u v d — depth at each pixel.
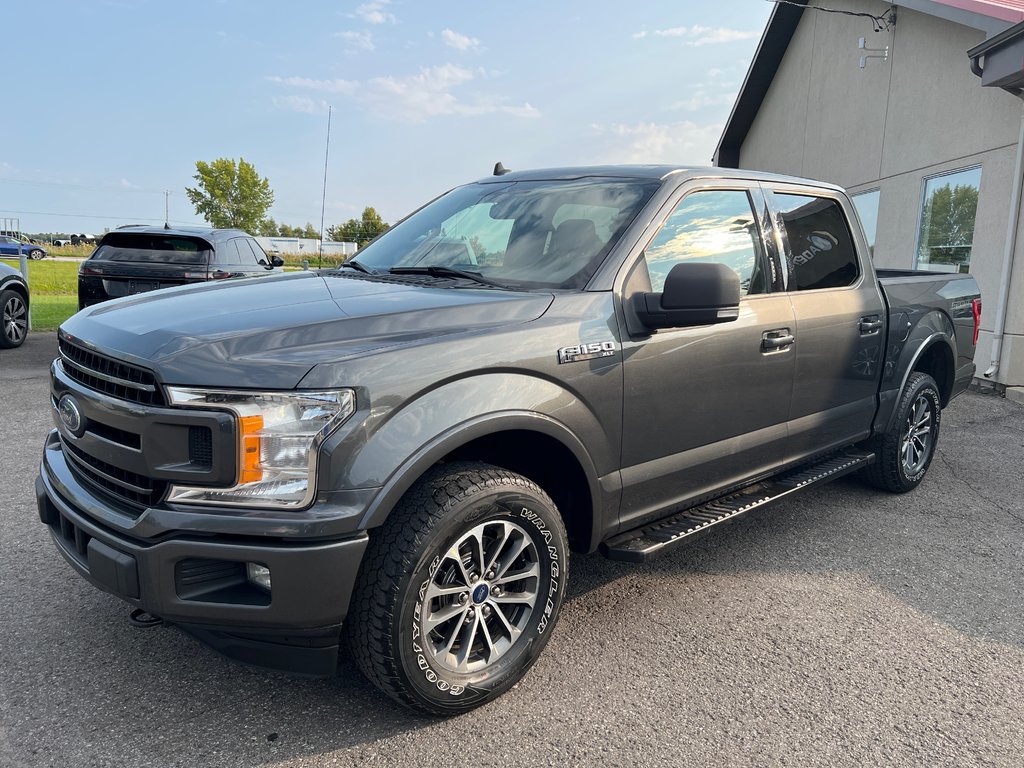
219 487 2.11
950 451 6.02
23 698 2.54
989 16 8.14
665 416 3.03
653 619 3.21
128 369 2.25
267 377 2.11
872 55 11.30
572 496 2.90
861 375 4.24
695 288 2.67
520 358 2.51
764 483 3.86
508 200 3.51
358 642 2.30
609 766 2.29
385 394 2.21
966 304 5.22
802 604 3.37
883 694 2.69
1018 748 2.41
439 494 2.32
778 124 15.12
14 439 5.64
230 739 2.37
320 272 3.50
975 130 9.11
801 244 3.89
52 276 28.12
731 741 2.41
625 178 3.34
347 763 2.27
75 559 2.46
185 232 9.42
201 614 2.16
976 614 3.31
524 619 2.65
